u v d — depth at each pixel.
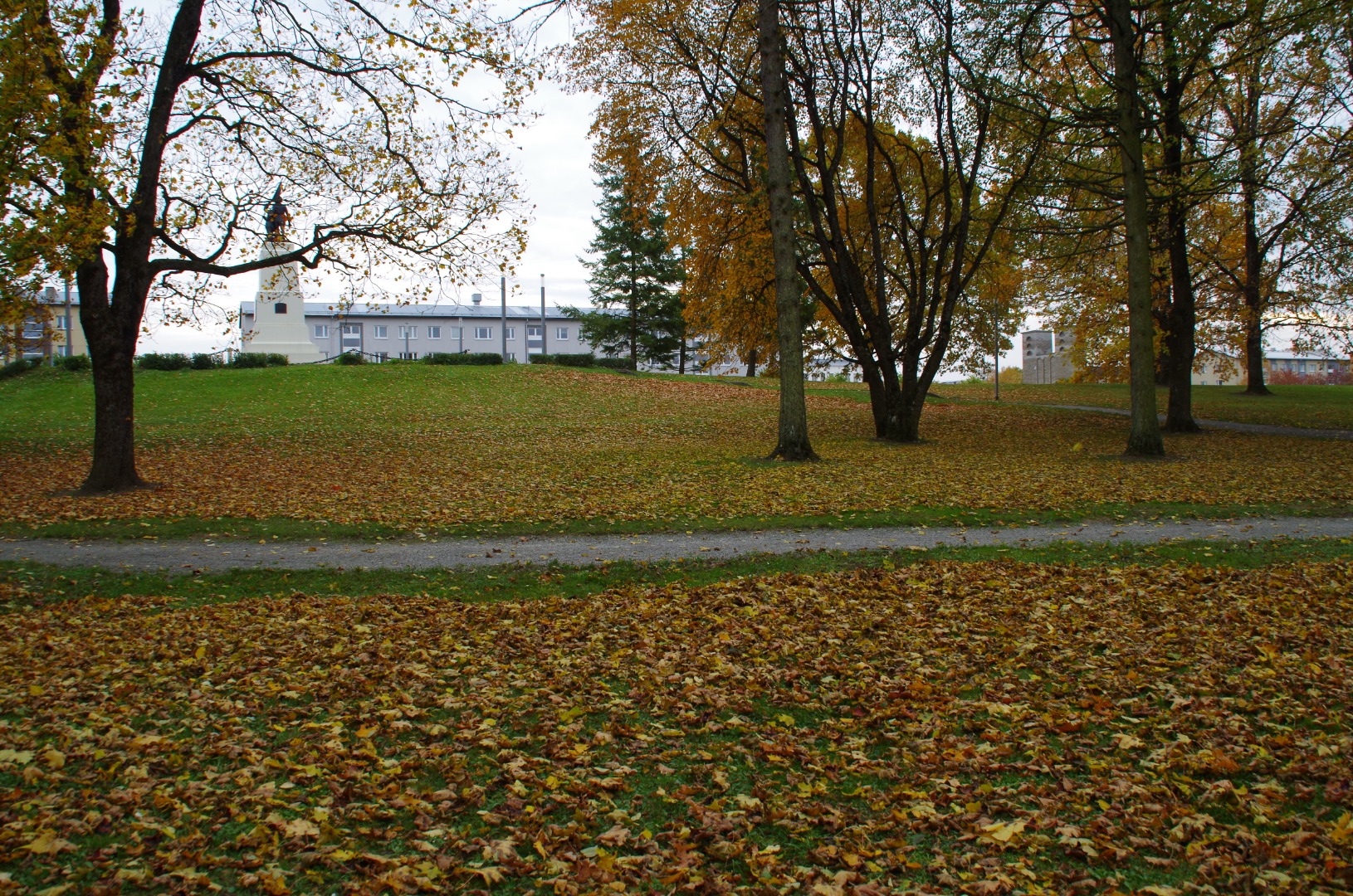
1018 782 4.77
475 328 87.12
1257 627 7.55
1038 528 12.48
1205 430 27.39
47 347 41.69
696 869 3.86
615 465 20.42
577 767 4.94
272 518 13.98
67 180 13.19
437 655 7.11
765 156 21.66
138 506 15.12
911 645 7.23
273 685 6.34
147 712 5.83
